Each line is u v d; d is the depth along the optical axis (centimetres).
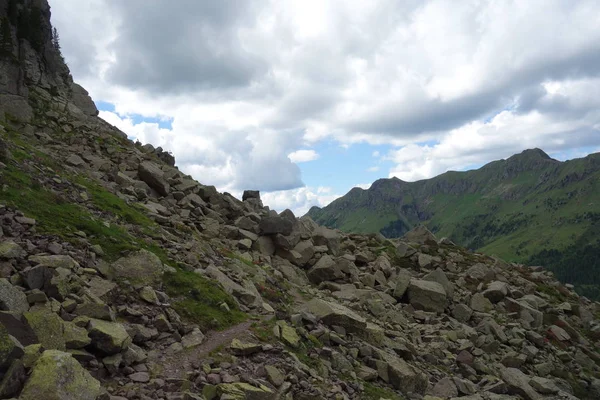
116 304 1777
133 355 1458
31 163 2964
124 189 3800
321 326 2419
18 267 1581
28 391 942
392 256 5391
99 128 5662
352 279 4209
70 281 1661
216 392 1399
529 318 4294
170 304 1978
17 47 5784
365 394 1945
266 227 4291
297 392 1642
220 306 2166
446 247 6322
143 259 2138
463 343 3250
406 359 2719
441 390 2358
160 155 6138
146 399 1253
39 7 6512
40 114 5097
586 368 3797
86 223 2309
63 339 1278
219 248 3441
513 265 6581
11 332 1140
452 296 4316
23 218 1998
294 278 3825
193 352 1677
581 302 5878
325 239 4825
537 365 3419
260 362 1753
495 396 2494
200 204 4459
